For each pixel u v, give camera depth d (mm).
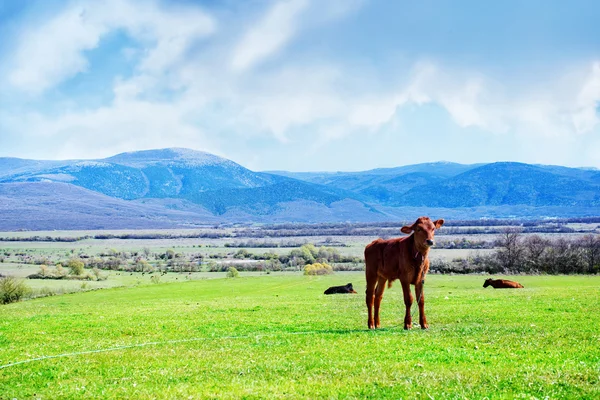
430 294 42125
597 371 12516
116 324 25422
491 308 27391
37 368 15484
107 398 11875
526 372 12750
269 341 18844
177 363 15352
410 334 19125
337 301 37844
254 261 149500
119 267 141750
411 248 20578
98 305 44812
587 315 22844
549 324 20531
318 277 94562
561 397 10875
